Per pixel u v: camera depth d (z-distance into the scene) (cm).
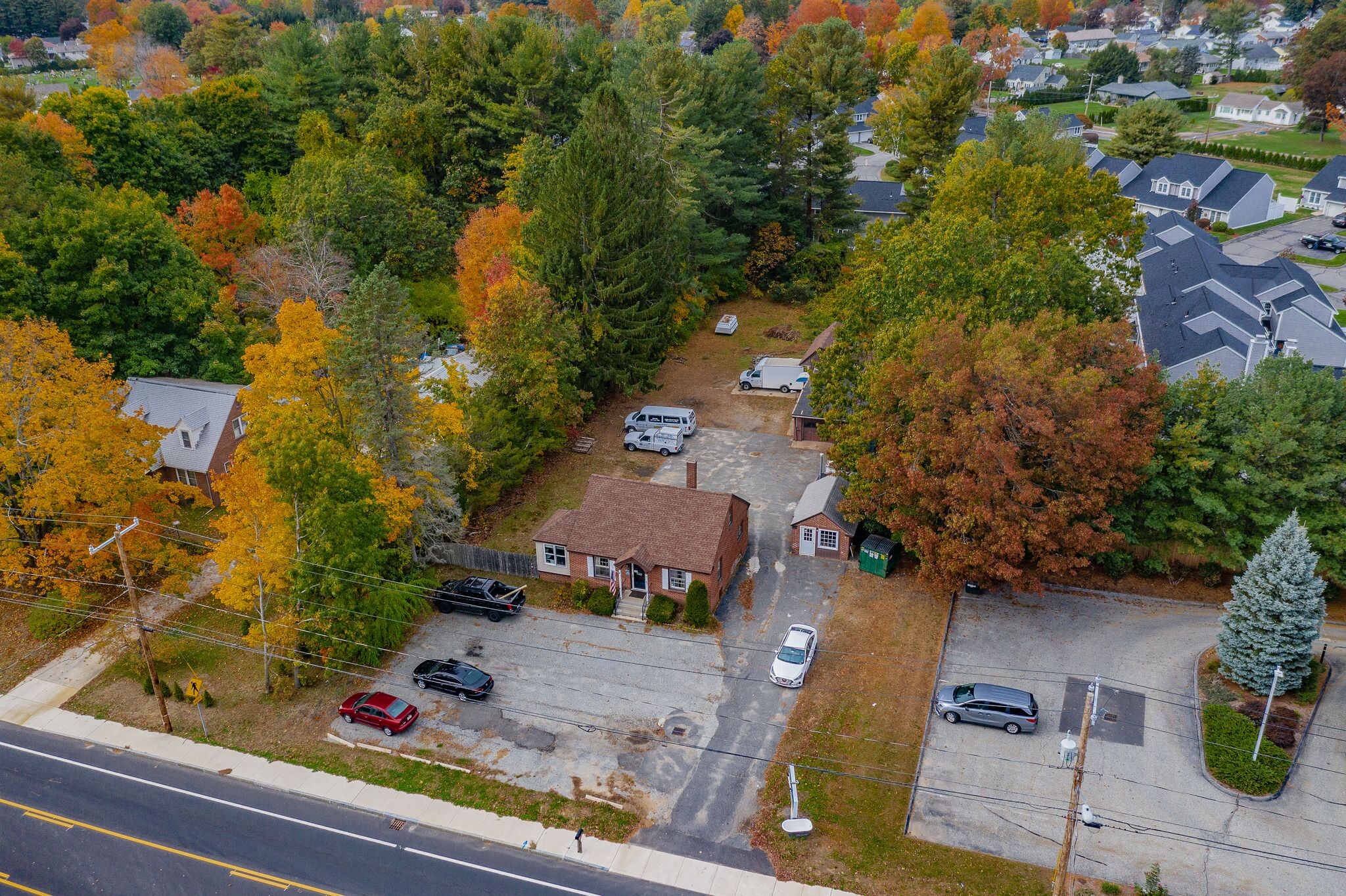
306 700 3888
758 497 5200
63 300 5622
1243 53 18738
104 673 4144
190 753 3625
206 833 3238
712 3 18062
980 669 3809
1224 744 3278
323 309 6209
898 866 2973
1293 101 15675
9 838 3234
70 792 3444
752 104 7956
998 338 3894
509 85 8275
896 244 4778
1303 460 3984
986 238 4797
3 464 4291
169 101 8594
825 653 3975
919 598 4306
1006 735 3472
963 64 7581
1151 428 4059
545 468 5591
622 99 6656
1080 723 3484
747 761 3431
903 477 4041
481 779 3409
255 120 8625
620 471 5544
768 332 7512
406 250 7088
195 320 6100
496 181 7988
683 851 3083
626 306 5931
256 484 3759
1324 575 4038
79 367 4516
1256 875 2850
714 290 7975
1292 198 11306
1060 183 5391
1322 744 3309
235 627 4412
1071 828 2502
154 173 7625
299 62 9231
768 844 3089
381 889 2981
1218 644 3659
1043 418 3738
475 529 4988
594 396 6262
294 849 3155
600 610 4297
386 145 8038
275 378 4406
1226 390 4272
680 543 4259
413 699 3831
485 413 5138
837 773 3338
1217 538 4203
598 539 4384
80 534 4222
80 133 7144
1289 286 6944
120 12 19475
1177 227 8512
